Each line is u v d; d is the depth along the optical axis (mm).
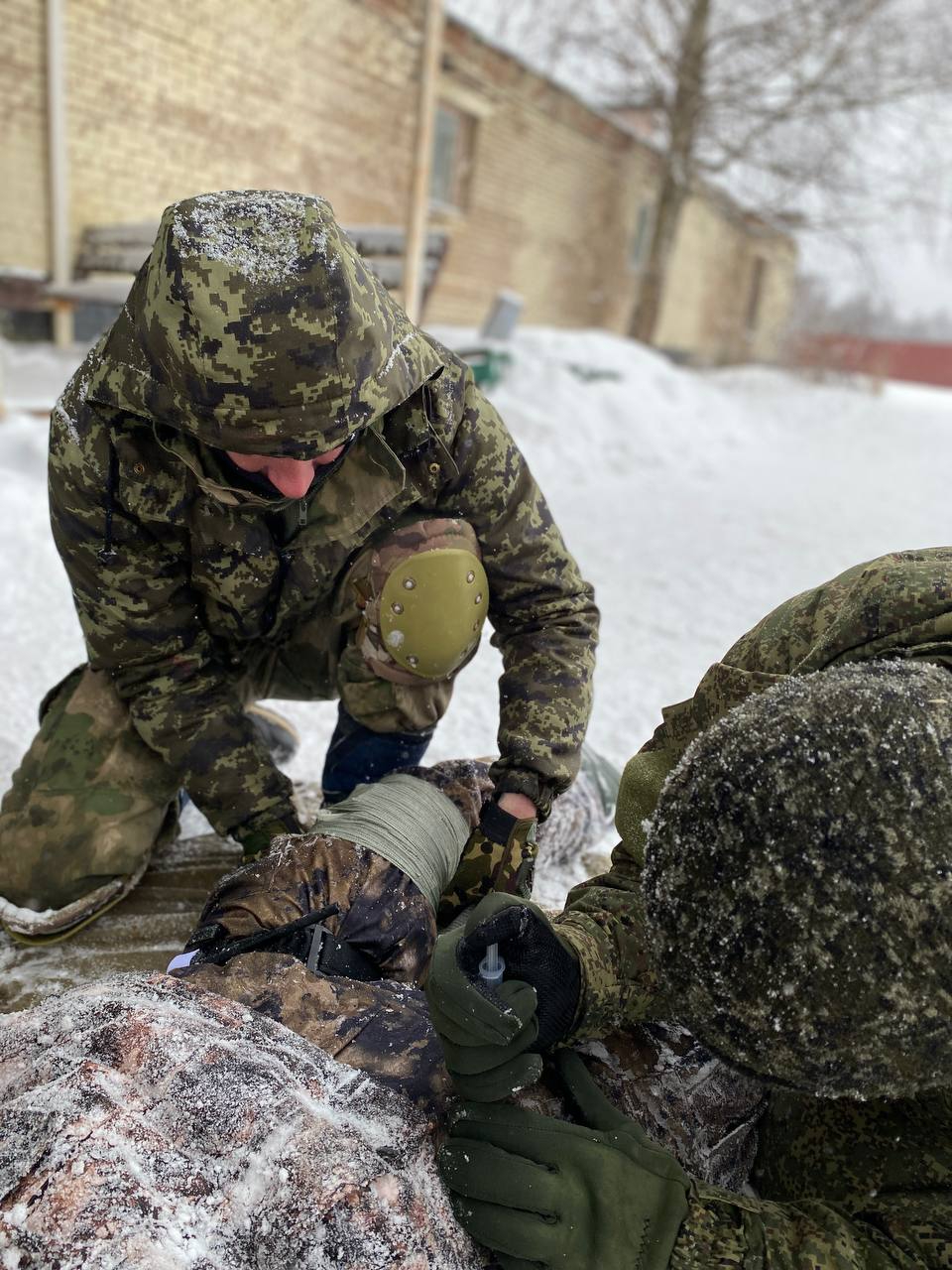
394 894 1303
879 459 8781
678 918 793
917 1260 882
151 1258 765
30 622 3062
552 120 10672
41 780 1649
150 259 1233
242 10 6492
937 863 719
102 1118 845
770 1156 1136
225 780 1581
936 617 989
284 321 1148
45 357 5980
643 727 2758
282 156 7070
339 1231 821
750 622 3721
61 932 1613
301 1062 965
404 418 1453
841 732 766
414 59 7707
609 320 13164
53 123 5785
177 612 1565
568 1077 1045
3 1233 776
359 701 1724
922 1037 733
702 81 10992
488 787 1518
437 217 9406
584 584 1624
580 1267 874
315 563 1561
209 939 1265
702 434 8547
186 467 1429
